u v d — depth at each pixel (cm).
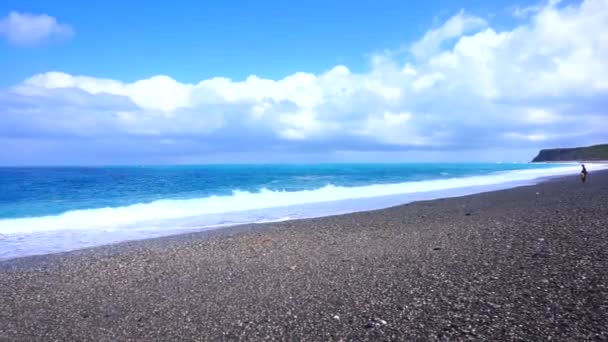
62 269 1114
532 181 4662
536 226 1405
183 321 696
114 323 705
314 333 612
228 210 2464
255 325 659
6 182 4219
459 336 559
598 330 542
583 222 1405
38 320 737
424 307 682
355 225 1714
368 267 991
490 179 5297
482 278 816
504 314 620
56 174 6159
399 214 2017
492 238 1248
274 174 6688
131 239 1570
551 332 546
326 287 843
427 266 955
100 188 3741
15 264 1183
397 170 9331
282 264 1080
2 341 647
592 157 17975
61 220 2034
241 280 940
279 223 1873
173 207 2522
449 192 3434
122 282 973
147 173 6850
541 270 836
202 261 1155
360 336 588
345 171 8531
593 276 764
